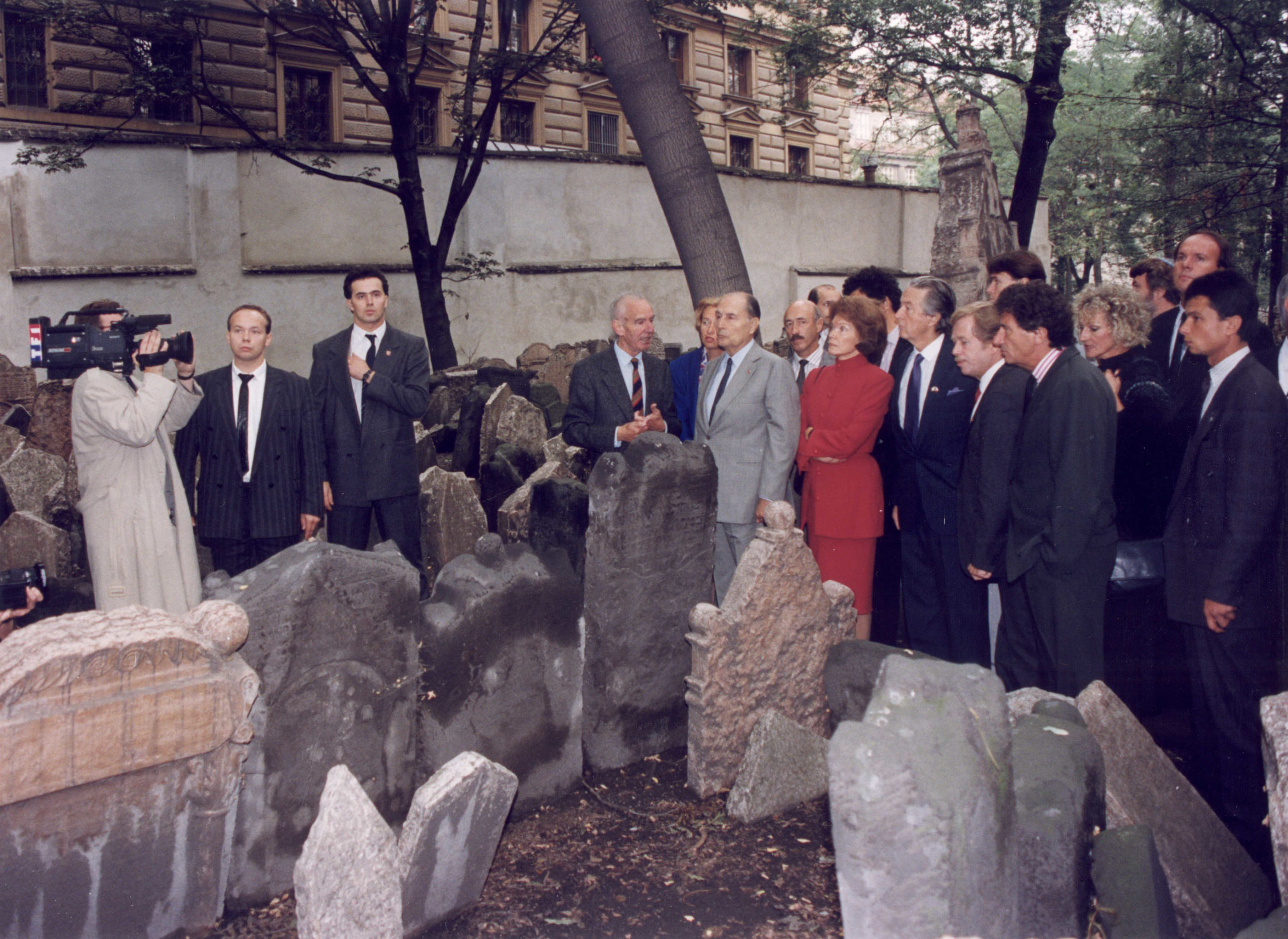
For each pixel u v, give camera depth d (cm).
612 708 373
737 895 293
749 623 350
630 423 433
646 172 1708
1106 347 401
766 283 1880
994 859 212
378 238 1411
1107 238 1795
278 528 439
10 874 225
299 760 281
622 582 364
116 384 373
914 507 432
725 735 355
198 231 1243
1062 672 349
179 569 387
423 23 1872
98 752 229
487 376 870
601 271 1661
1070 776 244
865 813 193
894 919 197
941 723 204
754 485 436
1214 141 1249
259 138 1259
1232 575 307
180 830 251
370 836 232
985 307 393
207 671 245
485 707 325
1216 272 321
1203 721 330
